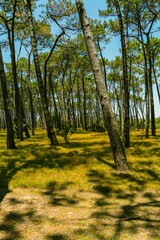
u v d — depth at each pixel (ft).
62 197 12.05
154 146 31.09
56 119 81.61
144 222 8.34
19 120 44.01
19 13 39.11
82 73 86.89
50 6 35.73
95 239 7.00
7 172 17.95
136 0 40.19
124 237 7.13
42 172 17.76
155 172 16.76
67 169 18.75
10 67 82.28
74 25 38.40
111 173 17.07
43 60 78.02
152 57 60.23
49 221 8.60
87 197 12.07
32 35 35.40
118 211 9.71
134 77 102.58
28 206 10.50
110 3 38.91
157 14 42.24
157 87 66.44
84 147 33.55
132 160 21.63
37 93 104.94
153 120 53.88
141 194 12.46
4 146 34.55
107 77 102.78
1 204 10.77
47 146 35.06
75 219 8.80
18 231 7.65
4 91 32.04
